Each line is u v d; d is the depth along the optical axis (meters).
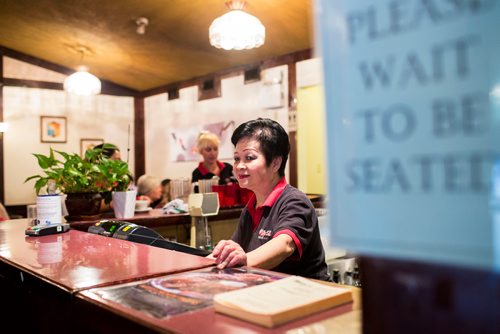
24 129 6.84
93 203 2.56
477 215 0.37
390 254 0.42
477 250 0.37
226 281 1.06
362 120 0.44
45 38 6.06
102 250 1.56
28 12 5.30
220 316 0.81
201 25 4.80
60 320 1.14
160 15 4.77
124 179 2.69
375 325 0.45
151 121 7.74
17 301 1.49
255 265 1.46
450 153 0.39
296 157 5.22
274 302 0.83
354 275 2.44
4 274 1.39
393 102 0.42
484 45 0.37
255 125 1.89
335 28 0.46
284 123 5.36
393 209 0.42
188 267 1.24
